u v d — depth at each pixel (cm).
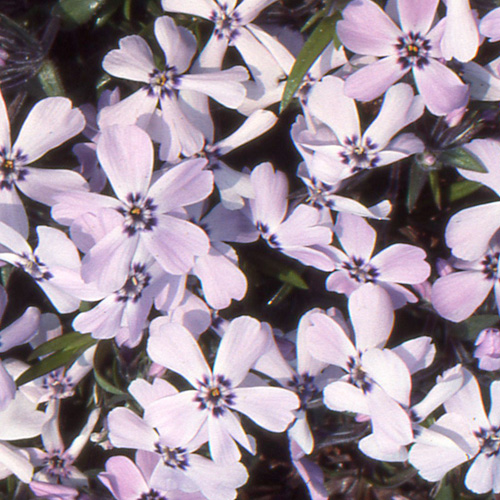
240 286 30
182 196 30
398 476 32
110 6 32
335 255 31
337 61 31
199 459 31
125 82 32
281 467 34
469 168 31
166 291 30
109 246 30
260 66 31
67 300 30
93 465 33
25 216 30
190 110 31
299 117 31
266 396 30
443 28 30
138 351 31
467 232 31
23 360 33
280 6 31
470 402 31
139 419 31
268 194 30
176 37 30
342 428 32
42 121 30
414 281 31
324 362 31
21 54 31
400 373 30
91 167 31
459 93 30
